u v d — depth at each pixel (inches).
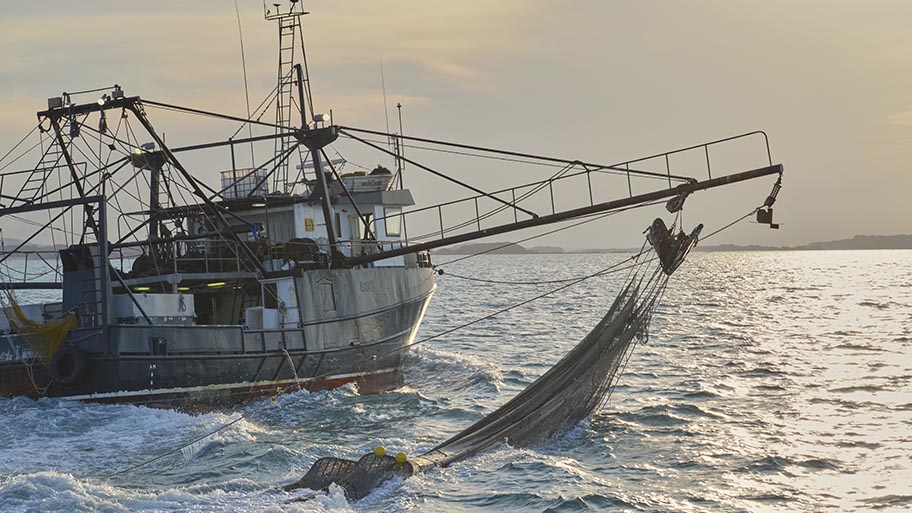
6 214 1184.8
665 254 1114.7
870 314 2797.7
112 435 995.9
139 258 1360.7
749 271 7480.3
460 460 868.0
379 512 732.7
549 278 6235.2
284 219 1473.9
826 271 7396.7
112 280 1298.0
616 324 1100.5
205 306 1471.5
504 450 906.1
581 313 2965.1
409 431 1079.6
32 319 1224.2
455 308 3400.6
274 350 1262.3
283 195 1513.3
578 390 1040.2
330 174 1550.2
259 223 1457.9
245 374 1225.4
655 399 1252.5
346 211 1513.3
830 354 1766.7
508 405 1004.6
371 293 1430.9
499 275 7234.3
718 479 863.1
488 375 1488.7
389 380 1462.8
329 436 1049.5
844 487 844.0
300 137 1371.8
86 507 687.7
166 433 1005.2
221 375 1197.1
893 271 7288.4
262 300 1374.3
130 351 1117.1
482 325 2598.4
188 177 1269.7
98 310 1148.5
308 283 1323.8
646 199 1279.5
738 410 1178.6
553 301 3622.0
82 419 1057.5
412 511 733.3
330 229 1395.2
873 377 1453.0
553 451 968.3
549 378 1042.7
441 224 1396.4
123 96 1224.2
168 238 1311.5
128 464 886.4
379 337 1440.7
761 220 1200.2
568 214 1334.9
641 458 937.5
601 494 788.0
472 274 7401.6
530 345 2058.3
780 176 1214.3
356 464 804.6
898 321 2529.5
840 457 941.2
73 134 1223.5
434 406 1242.6
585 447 982.4
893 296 3759.8
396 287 1489.9
